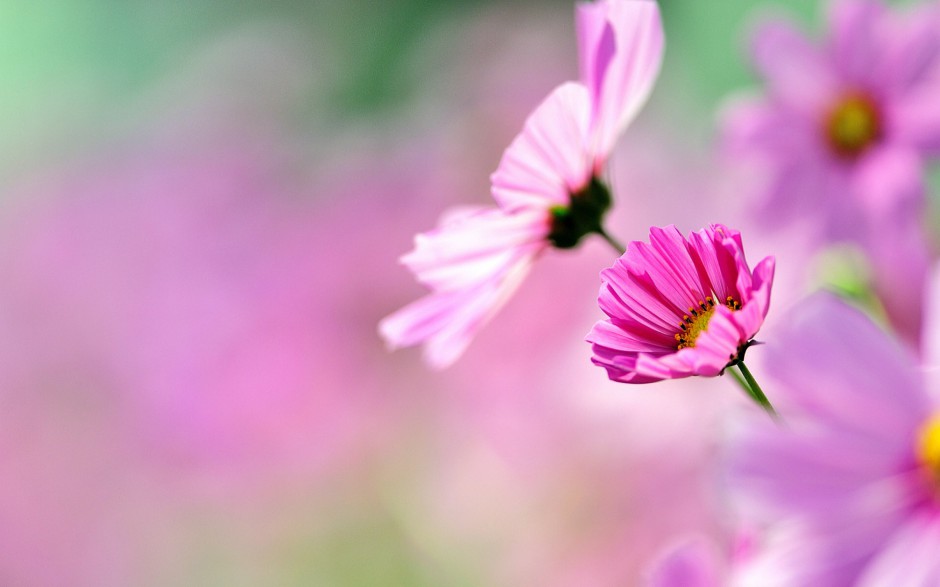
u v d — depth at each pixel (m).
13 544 1.06
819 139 0.77
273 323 1.10
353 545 1.04
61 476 1.08
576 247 0.60
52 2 2.74
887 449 0.54
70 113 2.07
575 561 0.83
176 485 1.07
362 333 1.10
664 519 0.81
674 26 1.86
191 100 1.77
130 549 1.07
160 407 1.07
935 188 0.81
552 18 1.58
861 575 0.53
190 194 1.43
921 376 0.54
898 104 0.77
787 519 0.53
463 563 0.93
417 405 1.04
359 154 1.62
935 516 0.53
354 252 1.17
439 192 1.31
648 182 1.15
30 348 1.14
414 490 1.00
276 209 1.43
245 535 1.06
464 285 0.60
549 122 0.59
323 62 2.35
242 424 1.05
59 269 1.24
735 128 0.79
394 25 2.62
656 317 0.53
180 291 1.18
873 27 0.77
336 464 1.05
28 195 1.50
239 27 2.78
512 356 0.93
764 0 1.60
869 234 0.75
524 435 0.87
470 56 1.51
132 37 2.80
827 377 0.54
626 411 0.83
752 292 0.52
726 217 1.01
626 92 0.60
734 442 0.54
